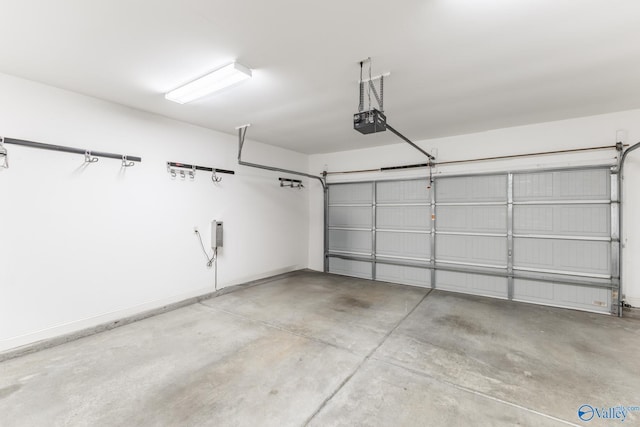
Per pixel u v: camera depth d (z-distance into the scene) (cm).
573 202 396
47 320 295
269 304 417
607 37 208
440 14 182
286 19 188
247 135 491
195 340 302
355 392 216
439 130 452
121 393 215
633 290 371
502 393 214
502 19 187
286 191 601
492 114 378
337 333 318
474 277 469
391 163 550
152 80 281
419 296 457
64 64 250
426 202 511
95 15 183
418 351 278
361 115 254
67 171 308
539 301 420
